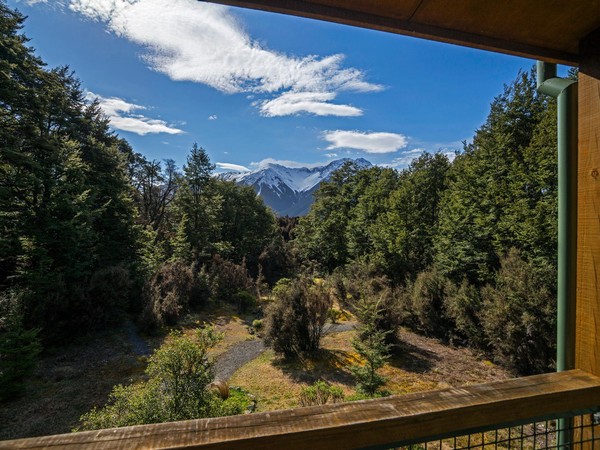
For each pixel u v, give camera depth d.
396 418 0.68
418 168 20.89
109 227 15.19
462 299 10.93
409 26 1.03
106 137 17.34
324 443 0.64
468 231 12.93
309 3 0.93
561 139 1.22
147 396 4.60
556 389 0.85
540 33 1.09
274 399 7.50
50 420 6.80
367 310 10.34
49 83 12.60
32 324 9.70
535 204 10.91
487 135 14.67
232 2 0.87
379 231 17.95
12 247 10.37
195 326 13.04
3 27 10.32
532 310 8.83
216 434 0.61
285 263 22.91
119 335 11.60
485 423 0.76
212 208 22.12
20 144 11.09
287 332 10.07
